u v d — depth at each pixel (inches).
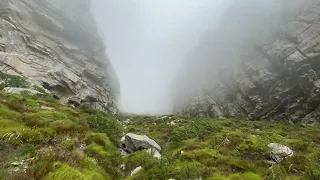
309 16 2544.3
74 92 2201.0
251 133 947.3
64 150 383.6
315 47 2226.9
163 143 744.3
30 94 1054.4
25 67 1790.1
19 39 1979.6
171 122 1395.2
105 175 387.9
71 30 2962.6
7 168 302.0
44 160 321.1
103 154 462.0
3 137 405.1
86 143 503.8
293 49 2340.1
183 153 536.7
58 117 672.4
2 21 1910.7
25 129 461.7
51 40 2491.4
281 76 2369.6
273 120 2196.1
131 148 575.8
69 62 2559.1
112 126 700.0
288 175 451.5
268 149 546.3
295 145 634.2
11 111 569.0
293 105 2082.9
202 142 676.1
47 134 475.5
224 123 1309.1
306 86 2054.6
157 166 436.8
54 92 1952.5
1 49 1745.8
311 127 1523.1
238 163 483.5
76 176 295.0
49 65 2082.9
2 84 1176.8
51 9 2792.8
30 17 2357.3
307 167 457.7
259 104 2454.5
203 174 428.5
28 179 279.7
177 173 417.7
